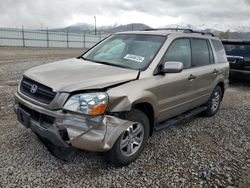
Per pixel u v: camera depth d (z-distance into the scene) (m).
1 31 39.09
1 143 4.05
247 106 7.36
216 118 6.05
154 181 3.31
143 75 3.74
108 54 4.45
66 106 3.04
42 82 3.30
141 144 3.79
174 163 3.79
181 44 4.66
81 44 48.78
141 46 4.32
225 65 6.20
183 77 4.50
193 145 4.46
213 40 5.93
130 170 3.53
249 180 3.47
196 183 3.32
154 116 3.98
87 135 3.06
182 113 5.04
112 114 3.23
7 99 6.76
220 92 6.23
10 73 12.15
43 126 3.20
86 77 3.36
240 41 10.06
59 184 3.13
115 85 3.34
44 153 3.79
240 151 4.34
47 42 44.09
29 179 3.18
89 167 3.53
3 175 3.22
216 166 3.77
